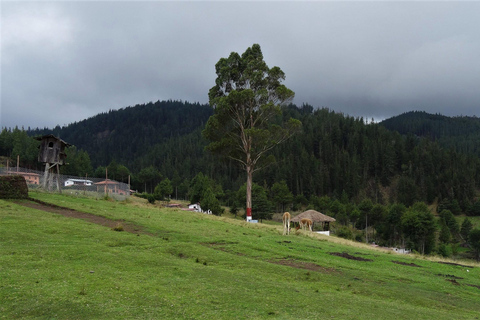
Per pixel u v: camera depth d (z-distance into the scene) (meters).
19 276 11.38
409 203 165.38
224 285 13.01
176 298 10.92
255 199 115.38
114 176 164.75
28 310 9.09
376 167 195.62
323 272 17.88
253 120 51.19
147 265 14.66
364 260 22.94
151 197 119.75
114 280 12.02
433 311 13.21
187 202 145.38
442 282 19.06
